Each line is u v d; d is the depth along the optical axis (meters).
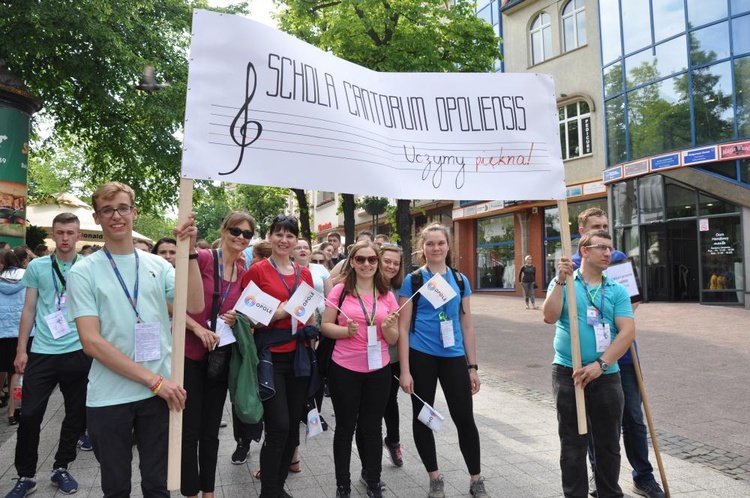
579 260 3.88
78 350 4.05
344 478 3.69
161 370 2.75
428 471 3.85
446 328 3.79
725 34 16.27
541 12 24.11
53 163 31.31
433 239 3.97
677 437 5.23
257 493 4.01
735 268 15.98
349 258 3.95
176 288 2.71
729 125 16.12
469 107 3.71
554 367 3.43
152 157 15.67
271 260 3.90
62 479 4.02
